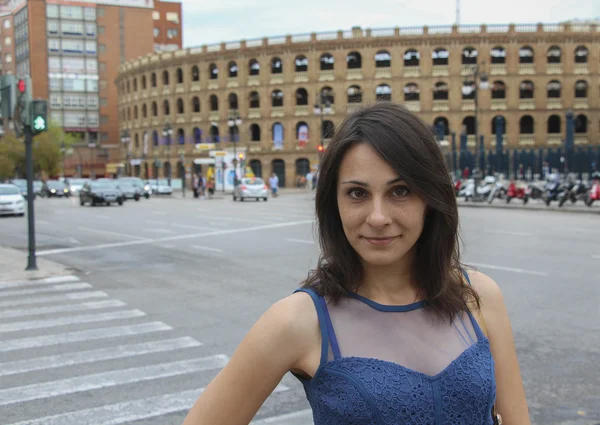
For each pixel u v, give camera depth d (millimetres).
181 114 77250
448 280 1710
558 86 66812
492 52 67000
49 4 107875
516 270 11367
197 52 75000
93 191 40531
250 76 72000
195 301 9641
